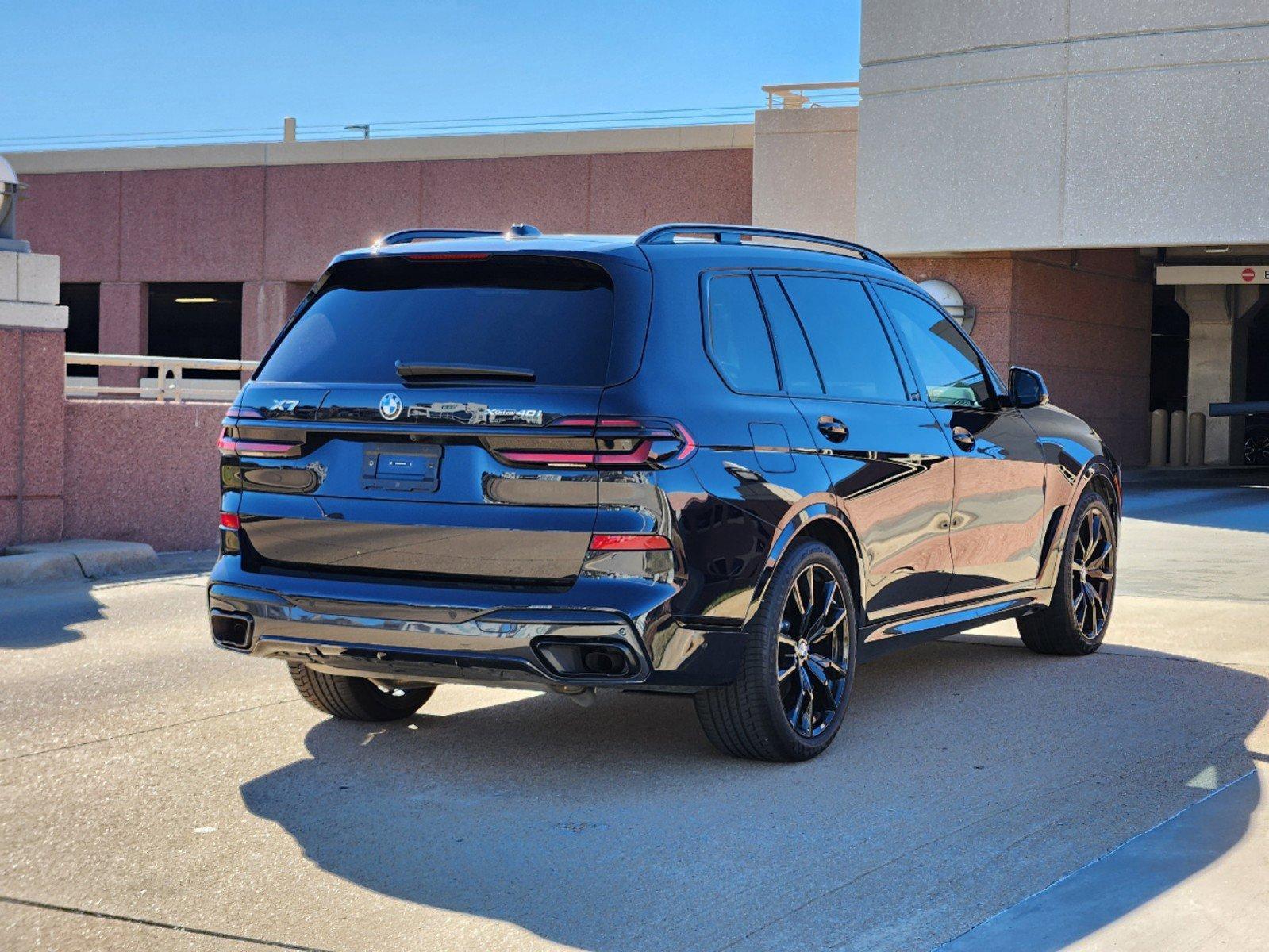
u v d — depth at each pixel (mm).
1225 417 31516
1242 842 4266
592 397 4578
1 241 10266
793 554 5109
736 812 4617
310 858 4191
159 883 3986
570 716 5984
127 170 33562
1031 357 23312
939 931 3605
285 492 4977
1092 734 5648
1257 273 26406
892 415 5809
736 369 5066
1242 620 8578
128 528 11180
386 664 4797
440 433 4684
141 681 6613
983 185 20953
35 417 10391
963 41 20922
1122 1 19891
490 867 4113
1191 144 19703
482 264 5000
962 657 7359
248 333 32719
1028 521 6793
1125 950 3475
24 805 4707
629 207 29641
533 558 4590
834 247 6129
